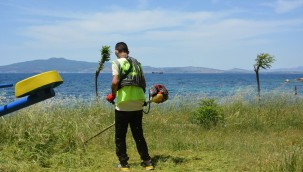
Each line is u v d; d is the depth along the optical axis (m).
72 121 8.86
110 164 6.91
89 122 9.16
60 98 12.09
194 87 52.69
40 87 3.92
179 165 6.80
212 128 10.60
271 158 6.50
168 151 8.02
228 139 9.13
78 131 8.31
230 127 10.82
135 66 6.52
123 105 6.44
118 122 6.51
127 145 8.48
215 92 35.84
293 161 6.05
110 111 11.38
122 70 6.41
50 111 10.10
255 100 13.54
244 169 6.34
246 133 10.22
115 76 6.35
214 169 6.50
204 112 11.08
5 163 6.40
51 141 7.77
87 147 8.04
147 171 6.41
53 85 4.08
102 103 12.09
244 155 7.24
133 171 6.41
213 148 8.21
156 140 8.81
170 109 12.86
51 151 7.37
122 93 6.42
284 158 6.27
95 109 11.23
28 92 3.91
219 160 7.14
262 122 11.32
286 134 9.98
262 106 13.16
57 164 6.81
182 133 9.78
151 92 6.65
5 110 4.07
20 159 6.92
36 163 6.73
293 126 11.31
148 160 6.57
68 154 7.27
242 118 11.46
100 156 7.47
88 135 8.53
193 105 13.19
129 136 9.17
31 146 7.26
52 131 7.99
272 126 11.18
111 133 8.99
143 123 10.54
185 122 11.48
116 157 7.41
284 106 13.28
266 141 8.78
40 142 7.36
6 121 8.06
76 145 7.79
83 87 45.66
